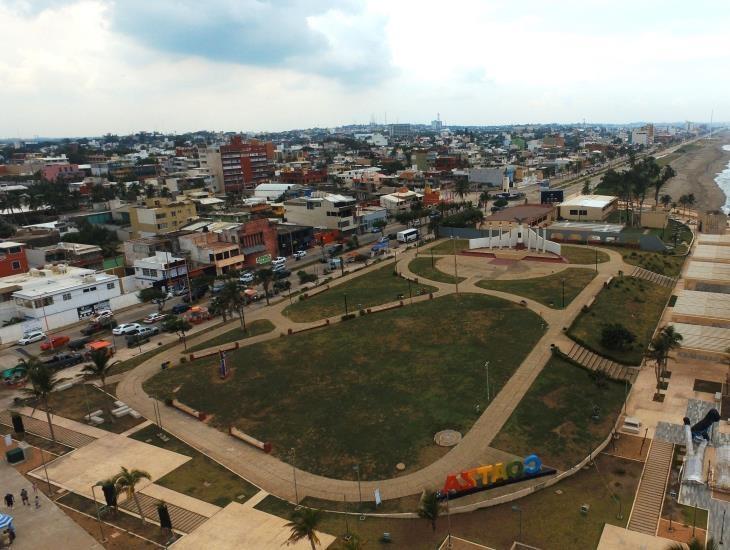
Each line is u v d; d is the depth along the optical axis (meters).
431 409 81.56
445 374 91.38
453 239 198.88
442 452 71.69
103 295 137.00
